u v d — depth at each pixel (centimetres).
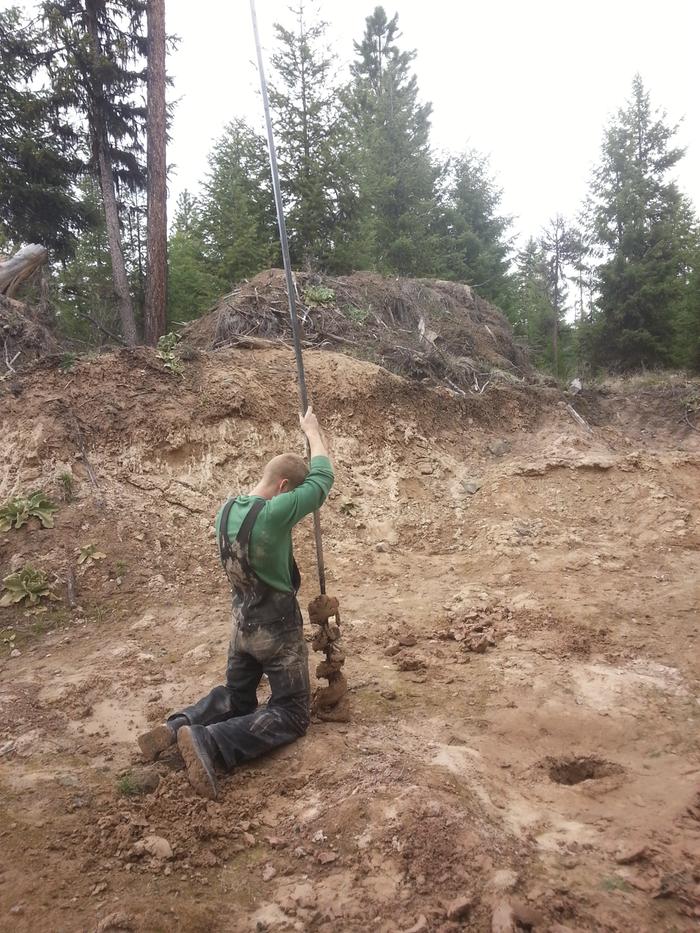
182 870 253
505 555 699
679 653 483
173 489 722
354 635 516
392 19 3222
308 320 1055
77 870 248
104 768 332
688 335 1922
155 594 595
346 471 820
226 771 319
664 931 219
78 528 642
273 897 241
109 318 1527
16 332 935
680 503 801
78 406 753
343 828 272
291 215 1549
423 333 1162
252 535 322
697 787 310
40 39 1473
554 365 2272
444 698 412
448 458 893
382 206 2116
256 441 799
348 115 1684
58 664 480
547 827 283
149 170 1383
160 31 1391
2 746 357
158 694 421
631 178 2083
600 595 598
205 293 1546
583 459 868
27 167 1550
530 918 216
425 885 239
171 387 807
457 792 296
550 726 381
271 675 342
